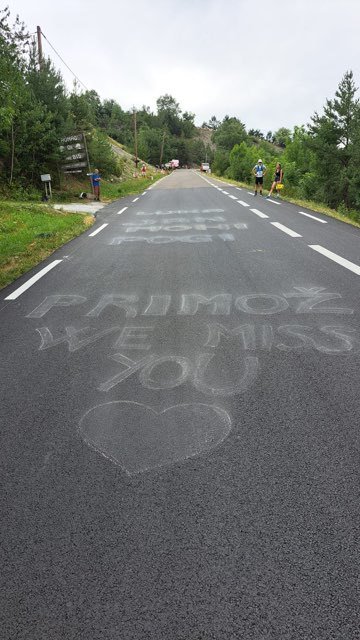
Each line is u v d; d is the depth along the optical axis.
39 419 3.26
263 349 4.20
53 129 22.61
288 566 2.02
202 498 2.43
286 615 1.81
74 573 2.04
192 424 3.09
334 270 6.93
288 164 61.25
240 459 2.72
